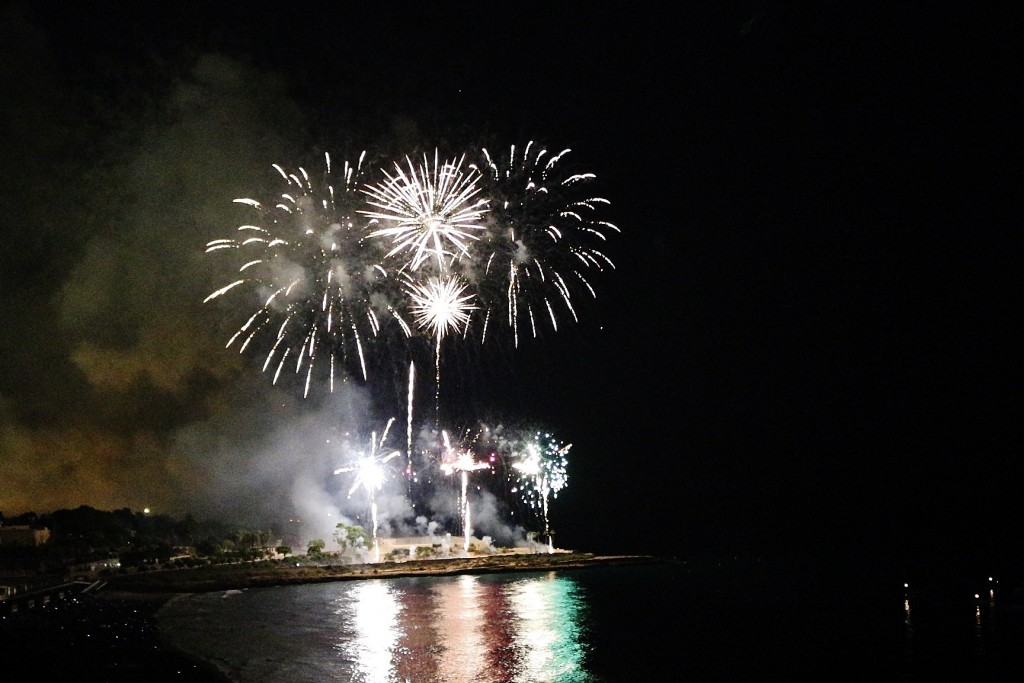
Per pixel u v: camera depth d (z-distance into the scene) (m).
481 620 47.28
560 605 54.25
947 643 42.78
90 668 32.28
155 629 42.41
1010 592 63.38
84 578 59.12
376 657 36.62
